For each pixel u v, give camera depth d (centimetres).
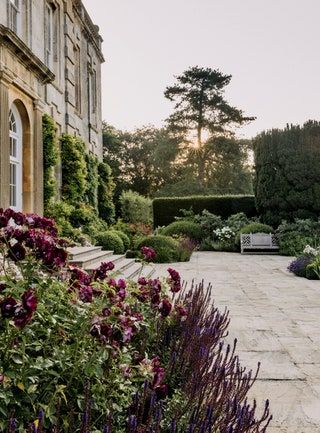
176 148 3788
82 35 1869
